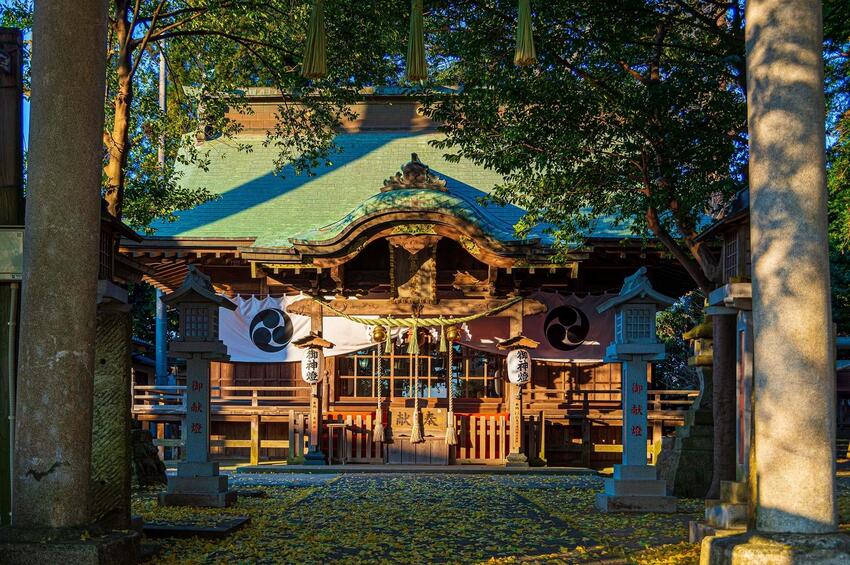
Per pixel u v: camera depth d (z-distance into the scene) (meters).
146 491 15.26
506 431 21.78
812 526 6.80
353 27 16.75
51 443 6.93
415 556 9.12
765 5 7.26
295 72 17.38
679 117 15.59
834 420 7.01
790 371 6.89
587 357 22.50
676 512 12.59
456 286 21.72
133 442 16.11
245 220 23.66
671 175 15.03
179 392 24.77
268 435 23.64
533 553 9.34
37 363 6.98
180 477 12.91
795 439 6.86
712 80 14.79
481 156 16.44
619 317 13.34
